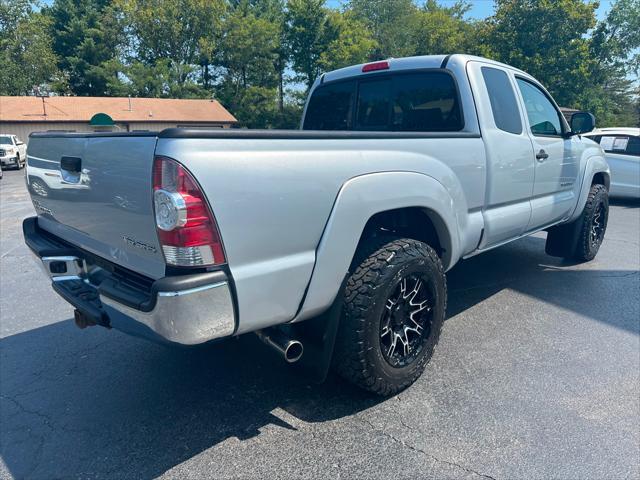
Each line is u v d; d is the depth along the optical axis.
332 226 2.47
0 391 3.14
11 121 31.52
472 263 5.87
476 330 3.94
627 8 35.16
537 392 3.04
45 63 46.41
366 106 4.33
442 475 2.34
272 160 2.22
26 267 6.03
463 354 3.53
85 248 2.87
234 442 2.60
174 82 45.25
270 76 50.31
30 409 2.93
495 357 3.49
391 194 2.73
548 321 4.12
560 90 31.41
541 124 4.51
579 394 3.02
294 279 2.38
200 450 2.54
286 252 2.33
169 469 2.41
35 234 3.40
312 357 2.73
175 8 46.75
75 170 2.67
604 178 5.92
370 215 2.63
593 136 11.74
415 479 2.32
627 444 2.55
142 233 2.27
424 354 3.06
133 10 47.25
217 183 2.05
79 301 2.73
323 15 45.09
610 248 6.70
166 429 2.72
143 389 3.14
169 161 1.99
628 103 52.09
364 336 2.66
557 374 3.25
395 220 3.21
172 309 2.03
